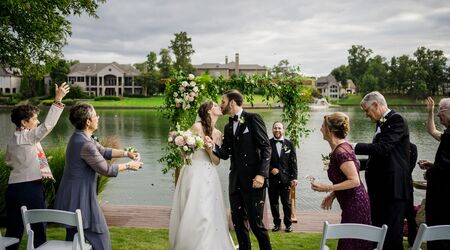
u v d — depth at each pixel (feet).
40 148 15.44
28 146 14.74
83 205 12.86
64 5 30.17
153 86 299.99
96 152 12.95
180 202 15.92
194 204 15.37
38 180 15.05
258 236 15.34
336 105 322.14
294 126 24.08
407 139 14.40
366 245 12.07
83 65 334.24
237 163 15.53
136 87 328.29
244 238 15.81
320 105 282.56
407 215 17.08
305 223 23.11
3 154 23.08
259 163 15.17
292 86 23.63
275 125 21.74
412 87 352.28
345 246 12.16
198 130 16.21
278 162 21.42
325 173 51.13
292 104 23.85
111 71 320.91
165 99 22.66
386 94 377.30
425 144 81.10
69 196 12.86
